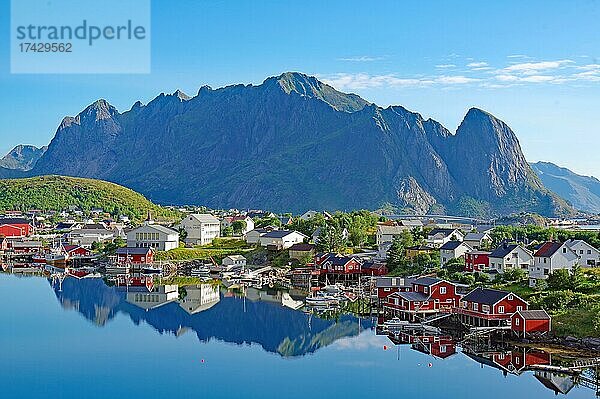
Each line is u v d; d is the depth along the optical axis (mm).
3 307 142125
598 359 96812
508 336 110562
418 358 100188
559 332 107938
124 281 193750
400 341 111625
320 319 132875
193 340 112688
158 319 131250
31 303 148000
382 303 141000
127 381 89062
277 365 96938
